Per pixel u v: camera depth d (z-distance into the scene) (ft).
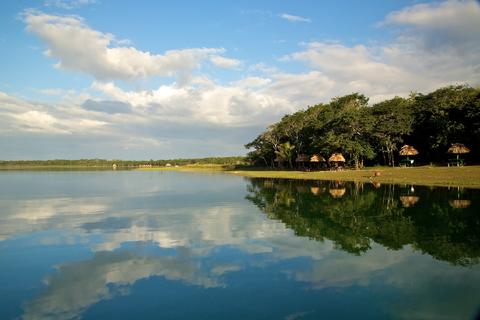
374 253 44.57
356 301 31.04
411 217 66.69
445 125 184.44
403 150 203.41
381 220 65.31
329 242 50.62
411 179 136.05
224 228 61.77
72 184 176.14
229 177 227.81
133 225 65.46
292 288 34.14
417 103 217.36
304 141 275.39
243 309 30.04
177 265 41.65
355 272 37.91
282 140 310.86
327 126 230.07
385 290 33.14
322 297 32.01
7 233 59.52
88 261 43.78
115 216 75.72
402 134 208.64
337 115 228.63
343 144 208.03
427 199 87.86
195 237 55.21
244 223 66.18
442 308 29.48
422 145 216.13
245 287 34.68
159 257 45.01
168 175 280.10
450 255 42.91
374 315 28.53
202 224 65.62
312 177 187.83
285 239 52.95
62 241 53.78
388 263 40.52
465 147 176.45
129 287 35.22
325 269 39.11
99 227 63.82
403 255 43.39
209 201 99.86
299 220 68.23
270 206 87.92
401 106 212.23
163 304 31.35
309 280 36.04
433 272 37.32
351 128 212.23
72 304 31.53
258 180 187.83
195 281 36.47
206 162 568.00
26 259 44.75
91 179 224.74
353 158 225.15
